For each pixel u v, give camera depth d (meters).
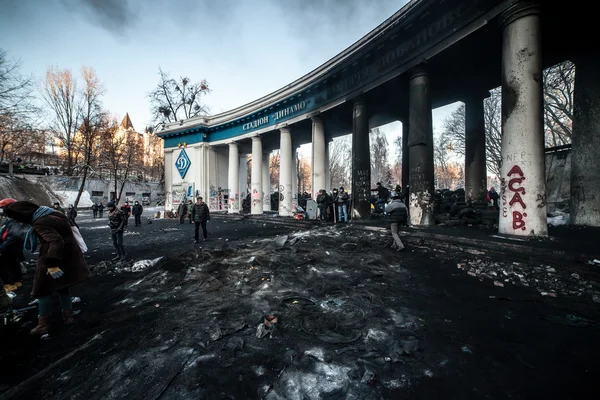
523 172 6.10
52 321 3.44
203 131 20.92
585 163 8.35
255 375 2.27
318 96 13.72
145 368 2.39
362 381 2.15
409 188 9.17
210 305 3.84
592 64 8.20
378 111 14.18
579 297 3.73
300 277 5.02
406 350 2.55
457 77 10.59
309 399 1.98
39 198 25.59
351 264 5.70
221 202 22.06
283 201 16.03
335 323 3.19
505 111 6.43
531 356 2.44
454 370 2.28
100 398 2.03
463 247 6.16
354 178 11.69
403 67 9.41
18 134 19.77
